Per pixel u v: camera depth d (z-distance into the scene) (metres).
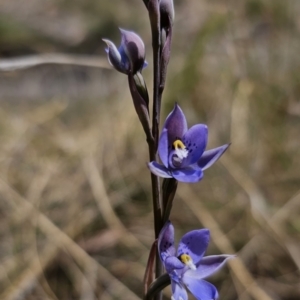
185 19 1.06
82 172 0.76
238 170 0.73
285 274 0.64
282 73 0.85
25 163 0.80
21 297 0.62
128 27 1.43
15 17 1.49
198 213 0.68
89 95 1.03
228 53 0.88
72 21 1.52
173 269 0.42
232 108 0.82
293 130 0.81
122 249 0.67
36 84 1.15
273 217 0.67
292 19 0.90
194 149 0.42
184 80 0.86
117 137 0.81
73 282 0.64
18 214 0.69
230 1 0.94
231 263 0.62
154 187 0.43
